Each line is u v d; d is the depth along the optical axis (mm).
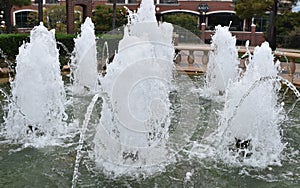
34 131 5047
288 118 6219
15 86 5199
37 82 5039
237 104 4875
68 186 3748
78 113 5957
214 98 7055
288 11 18547
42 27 5391
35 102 5027
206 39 21312
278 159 4539
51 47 5422
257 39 22703
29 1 17672
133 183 3848
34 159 4340
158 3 26438
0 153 4480
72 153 4512
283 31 19250
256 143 4660
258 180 4012
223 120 5098
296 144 5062
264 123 4680
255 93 4699
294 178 4074
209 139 5039
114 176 3971
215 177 4043
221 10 26359
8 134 5078
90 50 7605
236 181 3979
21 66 5055
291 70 8969
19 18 25891
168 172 4105
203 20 26406
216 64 7555
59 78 5367
